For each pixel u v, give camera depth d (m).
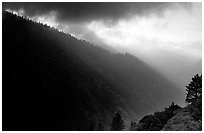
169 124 39.41
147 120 47.97
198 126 35.91
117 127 93.12
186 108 43.16
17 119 113.75
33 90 150.62
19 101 129.62
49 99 150.25
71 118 141.50
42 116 128.25
